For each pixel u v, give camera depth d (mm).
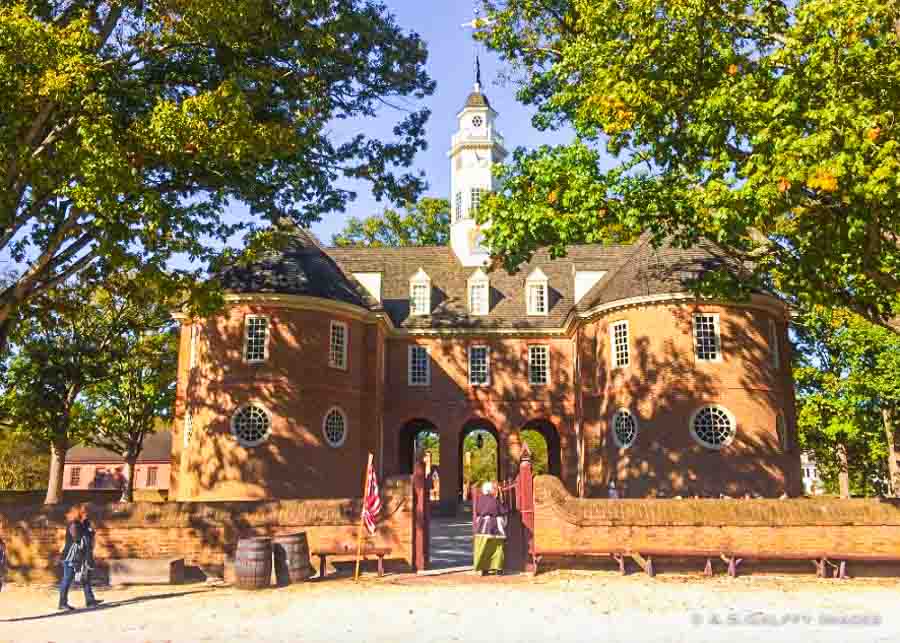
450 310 36781
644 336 27203
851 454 37844
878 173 10594
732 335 26547
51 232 18375
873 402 31375
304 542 14992
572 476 34312
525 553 15445
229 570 15234
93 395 41656
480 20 20141
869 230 13062
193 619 11430
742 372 26250
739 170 13641
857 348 30375
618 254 39125
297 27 16844
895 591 13328
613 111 14375
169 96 17188
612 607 11852
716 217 12719
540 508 15453
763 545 15086
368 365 31594
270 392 26531
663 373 26453
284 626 10734
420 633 10086
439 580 14617
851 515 15109
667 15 13938
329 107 19078
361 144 20203
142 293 21031
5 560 14633
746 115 12570
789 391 28109
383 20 18672
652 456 25984
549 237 15492
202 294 17000
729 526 15227
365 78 19062
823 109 11516
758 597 12695
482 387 35531
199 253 17156
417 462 16516
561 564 15508
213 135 14133
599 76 14766
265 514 15961
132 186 13570
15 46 12711
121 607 12695
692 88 14391
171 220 15727
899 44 12352
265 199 18938
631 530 15289
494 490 15781
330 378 28000
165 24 15195
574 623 10688
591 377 30438
